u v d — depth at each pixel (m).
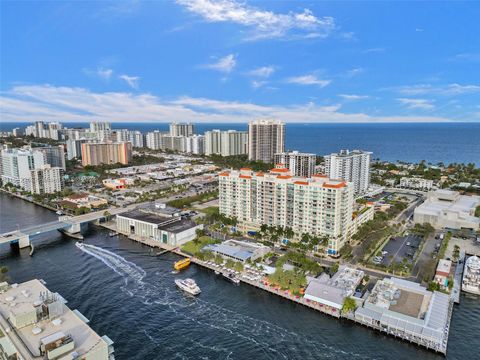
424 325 182.00
